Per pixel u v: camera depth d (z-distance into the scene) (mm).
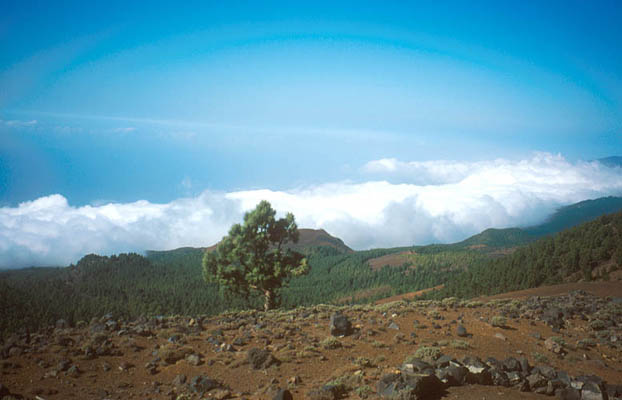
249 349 19297
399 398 13750
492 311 27562
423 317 25766
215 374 17594
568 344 21547
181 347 19828
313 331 23156
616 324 24922
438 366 16484
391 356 19219
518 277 103562
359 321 24656
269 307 39562
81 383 16375
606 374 18516
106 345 19672
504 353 19875
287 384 16484
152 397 15555
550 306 29938
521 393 14992
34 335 21359
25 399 14680
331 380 16531
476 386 15211
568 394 14688
